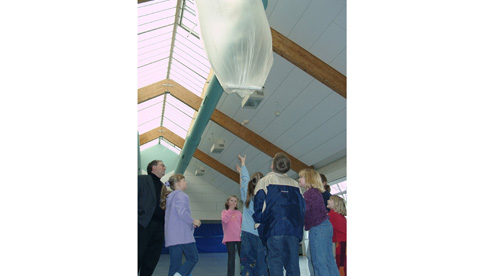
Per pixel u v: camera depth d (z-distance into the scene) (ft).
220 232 68.13
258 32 10.25
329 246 11.73
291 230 10.20
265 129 43.06
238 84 10.52
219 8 10.14
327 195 14.01
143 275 13.23
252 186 14.21
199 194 71.92
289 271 10.11
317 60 28.58
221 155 57.62
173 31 34.91
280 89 34.81
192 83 43.06
